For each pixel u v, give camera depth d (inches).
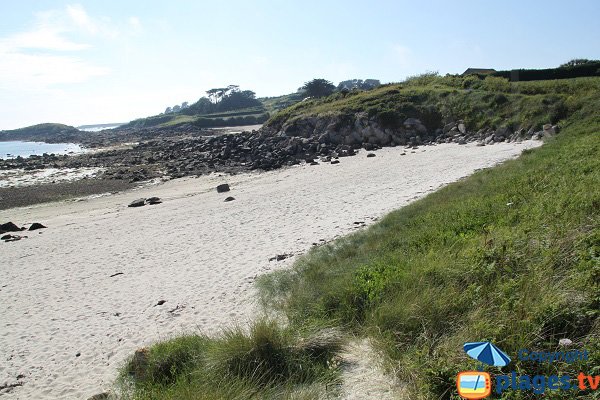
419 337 224.4
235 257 540.4
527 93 1653.5
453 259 295.0
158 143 2731.3
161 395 223.3
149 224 768.3
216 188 1131.3
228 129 4485.7
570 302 201.3
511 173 638.5
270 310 349.7
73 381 295.4
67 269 560.4
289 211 766.5
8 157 2689.5
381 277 304.7
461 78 2092.8
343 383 212.2
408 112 1809.8
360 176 1076.5
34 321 410.0
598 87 1425.9
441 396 174.6
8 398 283.7
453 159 1181.1
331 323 274.2
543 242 267.7
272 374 227.0
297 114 2219.5
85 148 3383.4
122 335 358.0
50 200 1158.3
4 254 649.6
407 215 561.9
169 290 450.0
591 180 379.2
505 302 217.2
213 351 247.3
